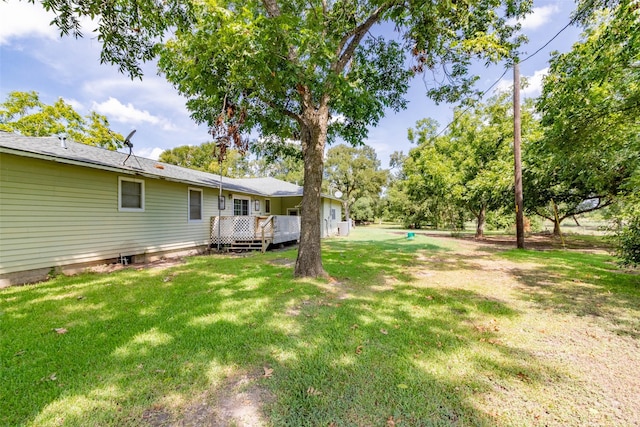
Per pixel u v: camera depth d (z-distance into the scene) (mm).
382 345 2740
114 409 1874
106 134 20453
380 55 6746
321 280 5305
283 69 4293
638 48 4312
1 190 5270
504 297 4305
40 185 5844
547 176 10242
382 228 28359
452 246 11328
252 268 6684
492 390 2057
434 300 4164
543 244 12555
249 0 4469
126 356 2555
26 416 1807
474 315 3553
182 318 3457
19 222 5504
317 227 5684
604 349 2664
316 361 2447
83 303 4094
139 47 4449
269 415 1812
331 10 5848
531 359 2488
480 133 15242
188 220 9852
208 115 6219
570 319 3404
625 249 5090
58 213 6145
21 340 2891
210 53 4039
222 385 2125
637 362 2430
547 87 6512
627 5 4094
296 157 9008
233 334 2988
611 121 5324
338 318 3434
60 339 2910
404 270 6379
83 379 2205
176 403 1931
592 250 10102
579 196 10531
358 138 8016
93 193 6867
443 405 1897
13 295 4535
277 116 6480
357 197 36781
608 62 4828
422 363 2416
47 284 5270
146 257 8219
